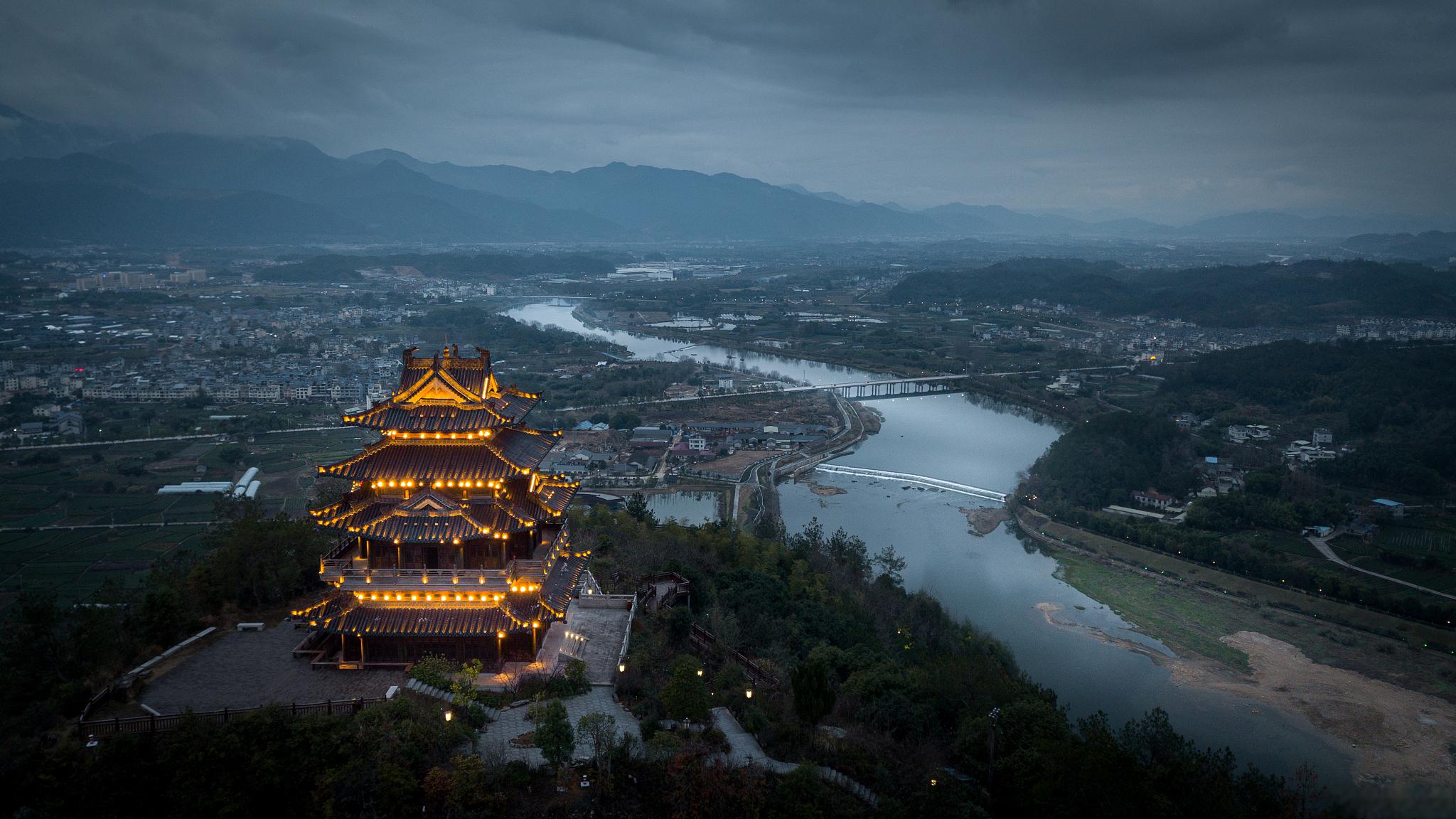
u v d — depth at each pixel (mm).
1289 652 171250
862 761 77875
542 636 89375
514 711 77625
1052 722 86688
